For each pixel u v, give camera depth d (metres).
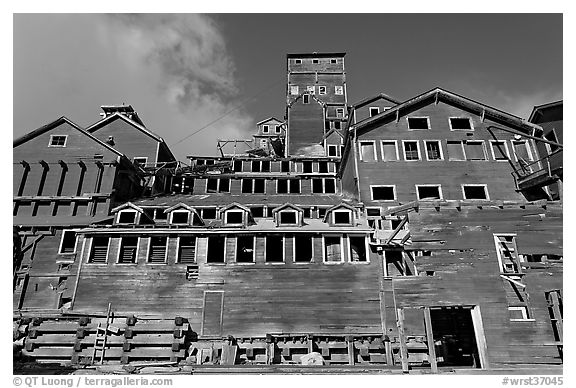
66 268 27.53
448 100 33.81
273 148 50.00
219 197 34.78
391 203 30.45
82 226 28.98
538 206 19.98
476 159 31.83
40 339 20.84
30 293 26.61
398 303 18.53
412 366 20.31
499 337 17.97
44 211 30.28
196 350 21.67
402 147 32.50
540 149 33.12
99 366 19.66
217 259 25.77
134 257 25.00
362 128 33.16
